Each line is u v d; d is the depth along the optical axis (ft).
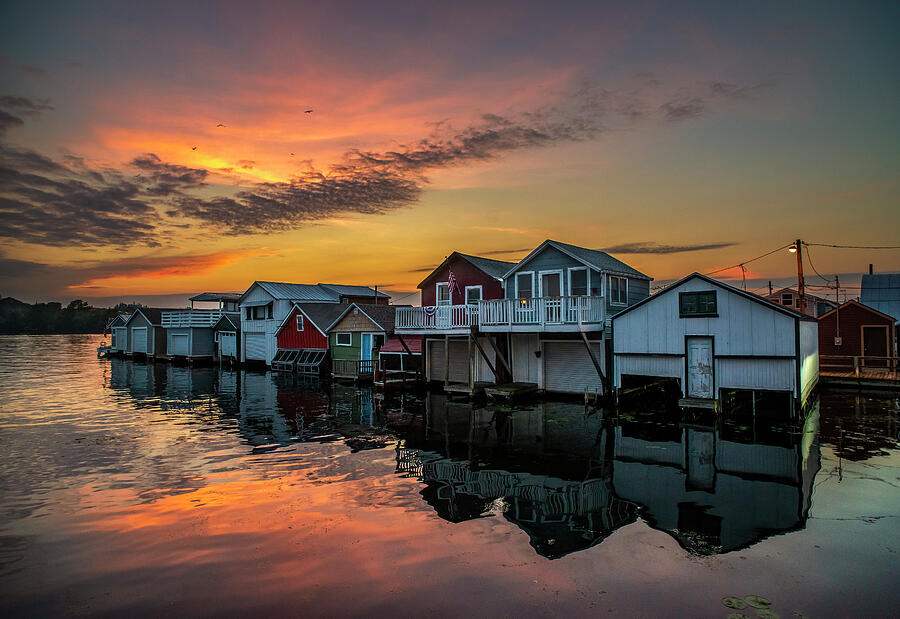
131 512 33.99
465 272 93.09
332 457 47.19
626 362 69.62
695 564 25.72
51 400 86.99
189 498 36.58
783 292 156.56
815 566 25.36
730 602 22.21
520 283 85.35
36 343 338.54
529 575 24.82
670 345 65.82
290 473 42.29
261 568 25.98
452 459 45.83
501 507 33.91
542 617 21.27
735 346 61.31
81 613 22.20
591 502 34.58
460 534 29.68
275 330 145.28
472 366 81.25
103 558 27.37
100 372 138.31
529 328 74.95
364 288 177.78
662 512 32.63
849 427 57.52
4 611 22.33
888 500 34.32
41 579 25.20
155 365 162.81
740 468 42.06
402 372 97.86
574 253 78.79
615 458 45.42
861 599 22.35
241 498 36.37
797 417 57.77
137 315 195.83
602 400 73.31
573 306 71.31
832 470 41.16
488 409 70.90
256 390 97.55
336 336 123.75
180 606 22.61
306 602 22.75
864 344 100.83
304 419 66.59
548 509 33.45
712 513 32.37
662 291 66.18
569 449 48.70
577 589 23.45
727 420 62.03
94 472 43.45
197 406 78.89
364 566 25.99
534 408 70.90
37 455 49.32
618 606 21.99
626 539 28.71
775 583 23.77
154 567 26.27
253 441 54.29
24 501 36.29
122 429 61.72
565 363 80.48
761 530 29.71
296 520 32.14
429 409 72.02
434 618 21.36
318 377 120.98
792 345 57.98
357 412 71.15
